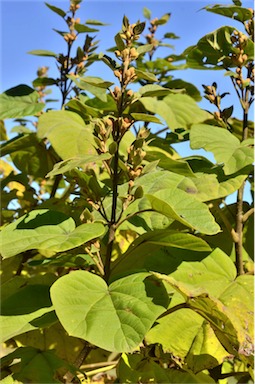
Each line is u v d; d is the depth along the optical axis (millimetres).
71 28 2514
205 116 2508
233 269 1652
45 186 2887
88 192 1452
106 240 1595
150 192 1737
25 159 2473
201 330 1532
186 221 1394
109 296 1275
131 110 2559
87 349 1438
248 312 1444
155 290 1274
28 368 1311
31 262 1546
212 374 1643
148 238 1495
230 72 1922
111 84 1434
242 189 1871
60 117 1971
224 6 1963
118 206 1707
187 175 1774
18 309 1381
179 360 1483
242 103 1955
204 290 1307
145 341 1505
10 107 2312
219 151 1695
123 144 2059
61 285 1252
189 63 2162
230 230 1834
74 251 1603
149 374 1441
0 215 2357
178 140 2305
